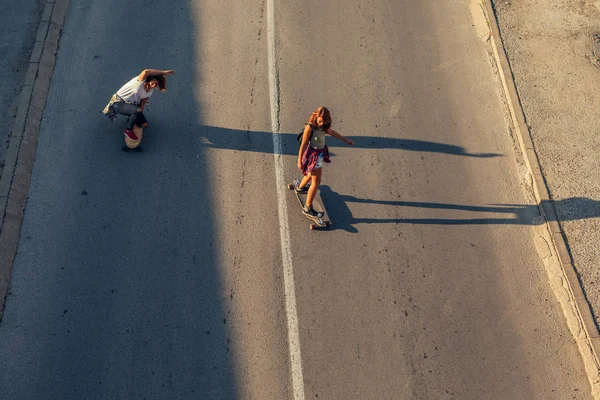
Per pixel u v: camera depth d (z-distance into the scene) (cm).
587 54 1233
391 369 840
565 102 1152
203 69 1138
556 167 1062
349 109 1114
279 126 1077
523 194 1038
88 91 1073
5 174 934
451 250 962
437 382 836
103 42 1148
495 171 1061
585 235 987
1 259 858
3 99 1021
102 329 831
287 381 819
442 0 1327
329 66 1175
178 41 1175
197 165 1010
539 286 939
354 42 1223
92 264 885
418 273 933
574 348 886
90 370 798
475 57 1225
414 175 1041
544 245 980
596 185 1045
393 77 1173
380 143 1074
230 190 989
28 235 897
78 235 909
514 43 1238
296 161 1037
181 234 932
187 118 1067
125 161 998
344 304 890
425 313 895
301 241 947
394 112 1120
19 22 1134
